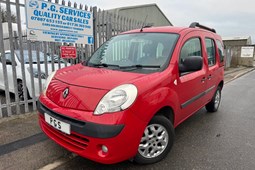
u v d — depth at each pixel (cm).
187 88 375
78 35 577
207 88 475
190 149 377
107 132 256
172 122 354
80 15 573
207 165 330
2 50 446
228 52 2267
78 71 343
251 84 1150
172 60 347
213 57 520
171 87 329
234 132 457
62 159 329
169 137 336
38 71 505
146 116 283
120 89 272
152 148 321
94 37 643
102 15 668
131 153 278
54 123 294
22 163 314
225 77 1426
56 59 583
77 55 605
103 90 276
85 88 286
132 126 269
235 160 346
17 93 480
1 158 322
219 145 396
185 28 425
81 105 275
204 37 471
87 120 262
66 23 543
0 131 406
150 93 290
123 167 317
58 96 302
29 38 479
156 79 307
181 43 377
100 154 266
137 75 307
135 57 376
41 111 321
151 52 369
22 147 354
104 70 337
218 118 544
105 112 262
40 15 489
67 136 286
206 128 475
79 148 280
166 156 348
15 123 444
